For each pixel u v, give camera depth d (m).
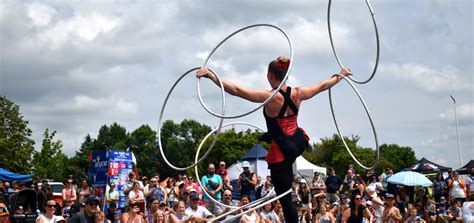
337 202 18.83
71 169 123.31
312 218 17.78
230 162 83.00
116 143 129.12
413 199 22.55
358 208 14.76
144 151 127.56
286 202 6.20
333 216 16.88
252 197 16.73
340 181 19.98
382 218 16.77
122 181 21.80
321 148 86.31
